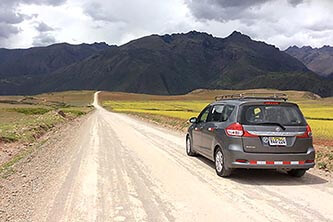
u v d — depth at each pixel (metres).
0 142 16.17
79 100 194.38
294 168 8.66
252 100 9.23
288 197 7.40
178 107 91.75
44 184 8.55
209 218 6.12
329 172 10.05
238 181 8.85
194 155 12.80
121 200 7.20
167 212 6.45
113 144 16.55
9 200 7.18
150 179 9.05
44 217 6.20
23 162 11.53
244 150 8.58
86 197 7.42
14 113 58.41
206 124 10.70
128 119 43.25
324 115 47.81
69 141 17.98
